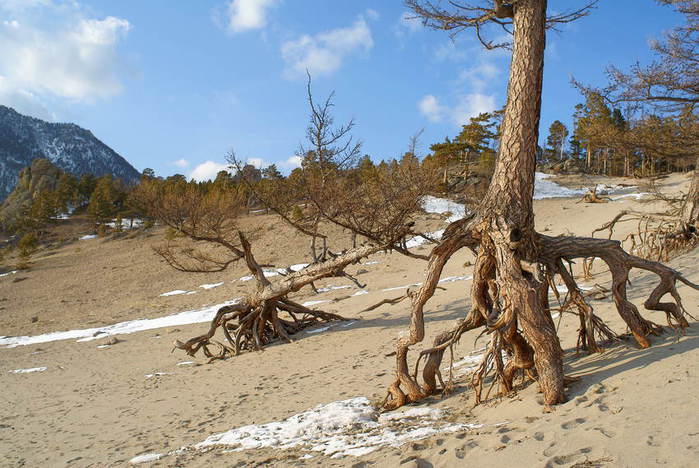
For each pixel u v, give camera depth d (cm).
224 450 652
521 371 739
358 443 588
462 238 724
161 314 2916
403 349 764
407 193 1341
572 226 3600
